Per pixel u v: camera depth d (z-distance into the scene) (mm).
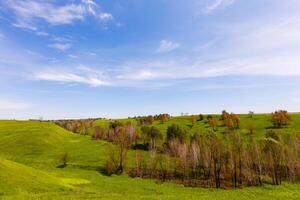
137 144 164875
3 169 69812
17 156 145875
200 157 124625
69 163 128750
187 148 127188
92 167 121250
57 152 154625
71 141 187500
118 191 81438
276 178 101312
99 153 146625
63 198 57062
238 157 119500
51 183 72188
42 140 175000
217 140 124562
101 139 191500
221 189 93438
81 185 84125
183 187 95250
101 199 58875
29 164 124562
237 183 102625
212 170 120188
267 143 127562
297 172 112312
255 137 166625
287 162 115688
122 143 139375
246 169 119375
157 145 155000
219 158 118438
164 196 70312
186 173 114312
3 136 186375
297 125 194125
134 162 128375
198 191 89000
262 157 119875
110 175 109812
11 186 62250
